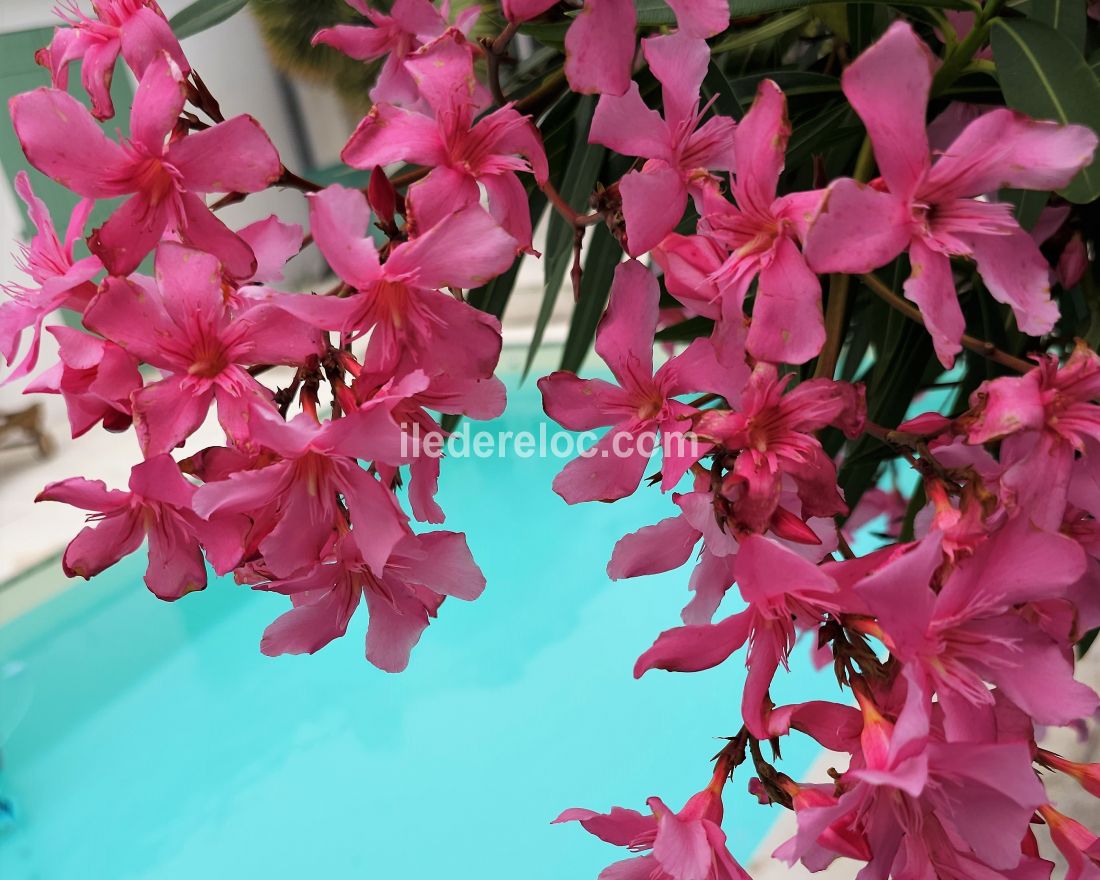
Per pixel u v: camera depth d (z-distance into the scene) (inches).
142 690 47.4
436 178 6.6
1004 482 6.5
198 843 39.8
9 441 64.2
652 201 6.8
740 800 33.0
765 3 8.5
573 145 11.7
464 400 7.5
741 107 10.2
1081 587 7.9
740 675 44.3
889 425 12.4
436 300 6.7
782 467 6.5
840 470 12.5
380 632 8.6
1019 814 6.4
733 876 7.3
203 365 6.8
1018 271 6.4
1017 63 7.6
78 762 43.6
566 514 57.7
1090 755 16.7
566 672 46.7
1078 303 12.2
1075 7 8.7
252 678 47.9
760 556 6.4
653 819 7.8
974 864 6.7
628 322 7.3
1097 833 15.1
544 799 40.2
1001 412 6.5
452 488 60.2
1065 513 7.7
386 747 43.7
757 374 6.4
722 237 6.7
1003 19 8.0
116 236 6.6
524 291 65.4
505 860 37.8
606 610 50.4
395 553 7.4
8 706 45.4
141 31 7.0
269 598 52.4
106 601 50.7
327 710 46.0
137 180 6.7
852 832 6.5
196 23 10.5
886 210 6.0
